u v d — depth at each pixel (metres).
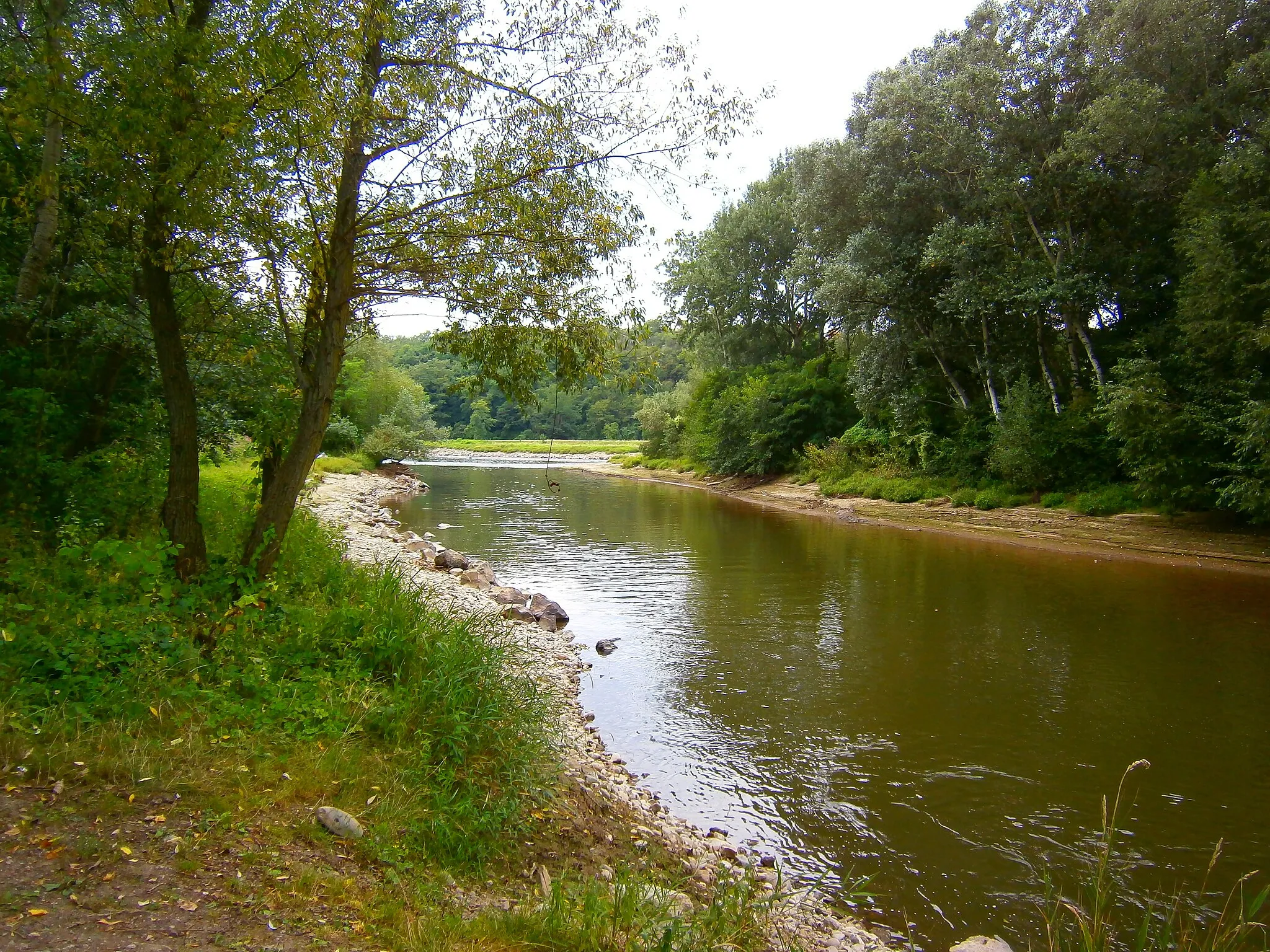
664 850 5.38
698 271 43.50
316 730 4.95
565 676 9.33
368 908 3.42
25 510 7.49
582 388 7.65
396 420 56.44
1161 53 19.98
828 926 4.77
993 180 21.97
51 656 4.73
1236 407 16.11
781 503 31.95
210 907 3.14
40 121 6.87
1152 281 21.56
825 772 7.10
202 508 9.84
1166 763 7.29
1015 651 10.73
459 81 6.44
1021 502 23.08
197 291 7.58
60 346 9.02
